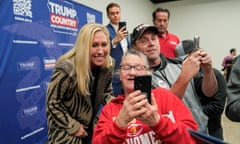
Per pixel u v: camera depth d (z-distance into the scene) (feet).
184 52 5.45
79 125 4.96
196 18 27.63
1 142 6.18
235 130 12.72
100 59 5.15
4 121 6.29
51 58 8.44
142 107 2.68
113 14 11.76
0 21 6.17
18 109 6.82
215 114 4.70
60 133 4.83
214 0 26.63
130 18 20.58
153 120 2.78
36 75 7.61
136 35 4.80
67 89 4.83
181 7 28.14
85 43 4.88
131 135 3.18
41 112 7.90
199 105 4.54
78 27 10.49
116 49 9.99
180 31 28.48
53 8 8.55
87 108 5.19
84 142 5.12
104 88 5.53
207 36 27.35
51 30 8.45
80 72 4.83
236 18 25.86
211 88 4.40
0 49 6.20
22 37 6.95
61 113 4.81
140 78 2.74
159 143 3.15
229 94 3.47
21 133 6.94
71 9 9.86
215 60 27.30
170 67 4.80
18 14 6.79
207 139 1.88
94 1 13.99
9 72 6.47
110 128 2.88
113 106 3.53
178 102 3.51
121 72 3.52
